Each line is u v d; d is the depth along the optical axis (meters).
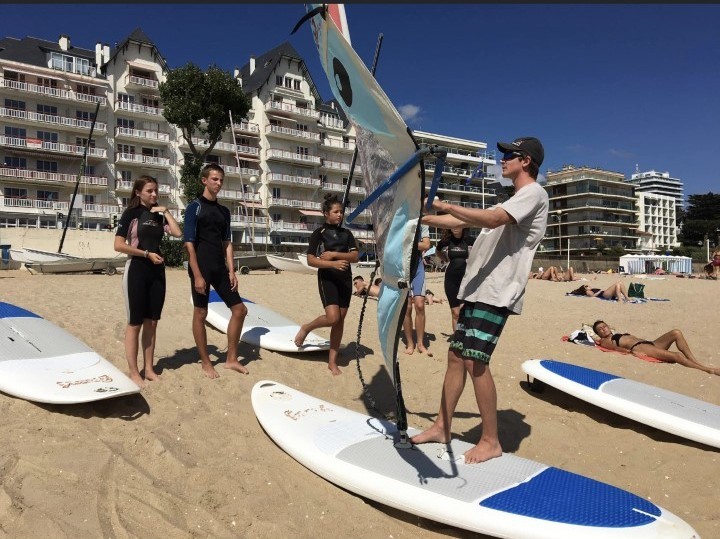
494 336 2.75
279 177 50.75
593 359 5.72
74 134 41.41
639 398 3.97
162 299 4.21
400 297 2.37
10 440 2.93
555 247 85.88
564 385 4.24
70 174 40.34
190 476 2.78
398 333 2.43
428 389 4.74
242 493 2.66
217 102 30.42
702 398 4.60
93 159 41.69
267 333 5.73
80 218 38.59
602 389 4.12
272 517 2.48
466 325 2.88
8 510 2.29
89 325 5.89
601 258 54.50
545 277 21.16
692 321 8.75
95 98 41.53
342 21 2.40
